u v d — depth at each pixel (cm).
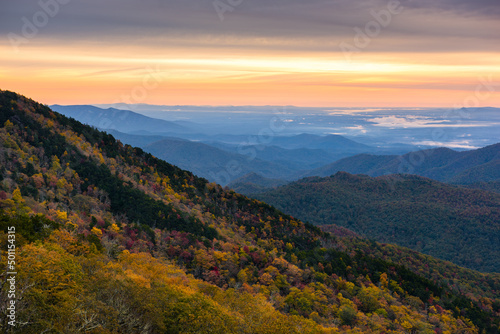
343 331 7575
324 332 5809
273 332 4859
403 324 9131
